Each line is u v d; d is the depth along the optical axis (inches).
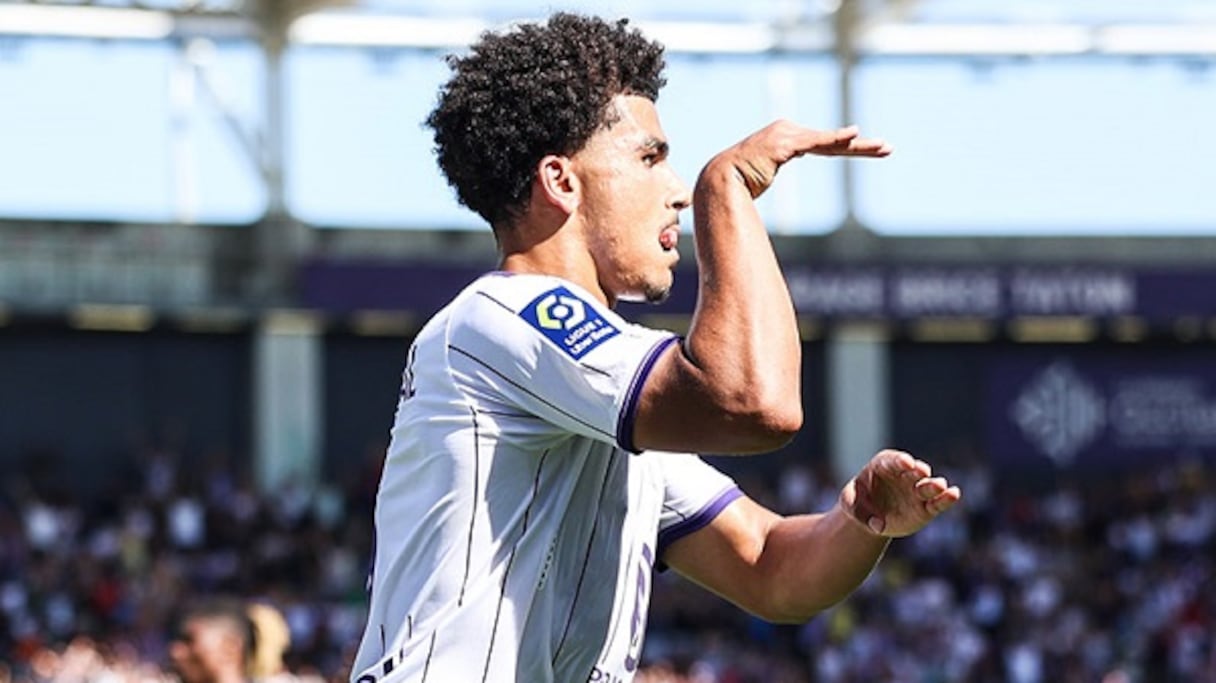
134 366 2208.4
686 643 1947.6
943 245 2369.6
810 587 273.4
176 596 1830.7
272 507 2094.0
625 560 257.0
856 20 2305.6
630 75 260.8
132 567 1945.1
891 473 254.8
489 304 247.1
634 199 257.0
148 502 2054.6
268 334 2241.6
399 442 253.3
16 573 1882.4
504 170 256.7
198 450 2218.3
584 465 251.1
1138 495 2313.0
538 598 247.6
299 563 2020.2
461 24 2255.2
